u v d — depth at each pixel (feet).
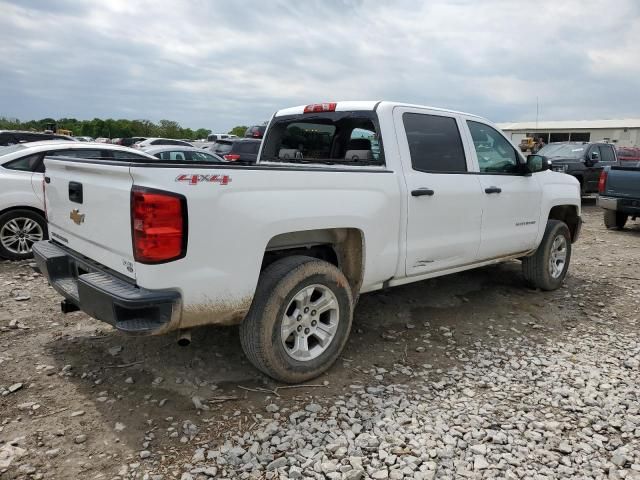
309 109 16.07
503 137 17.84
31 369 12.32
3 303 16.96
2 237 22.76
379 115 14.10
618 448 9.83
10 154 23.09
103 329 14.83
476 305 18.24
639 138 141.08
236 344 13.94
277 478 8.73
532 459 9.43
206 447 9.49
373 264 13.23
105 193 10.32
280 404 11.07
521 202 17.79
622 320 17.24
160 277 9.51
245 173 10.42
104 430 9.95
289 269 11.38
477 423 10.54
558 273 20.33
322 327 12.37
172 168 9.52
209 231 9.93
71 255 12.22
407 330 15.67
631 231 37.06
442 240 15.06
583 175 49.60
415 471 9.01
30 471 8.71
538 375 12.85
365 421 10.50
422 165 14.64
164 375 12.17
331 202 11.93
